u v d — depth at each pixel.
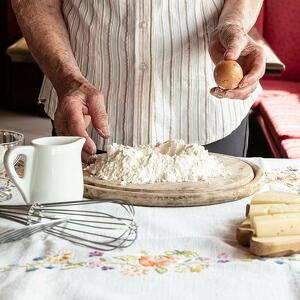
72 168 0.87
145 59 1.30
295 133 2.16
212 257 0.75
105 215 0.84
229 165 1.10
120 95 1.32
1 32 4.52
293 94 2.88
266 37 3.30
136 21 1.28
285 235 0.76
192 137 1.34
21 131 3.79
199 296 0.64
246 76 1.05
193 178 1.00
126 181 0.99
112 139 1.34
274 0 3.26
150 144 1.20
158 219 0.88
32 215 0.83
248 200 0.98
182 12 1.29
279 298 0.64
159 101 1.32
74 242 0.78
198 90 1.32
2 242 0.77
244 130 1.42
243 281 0.68
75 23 1.35
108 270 0.70
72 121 1.06
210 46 1.16
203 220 0.88
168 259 0.73
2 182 1.02
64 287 0.66
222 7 1.31
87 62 1.35
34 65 4.13
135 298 0.64
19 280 0.67
